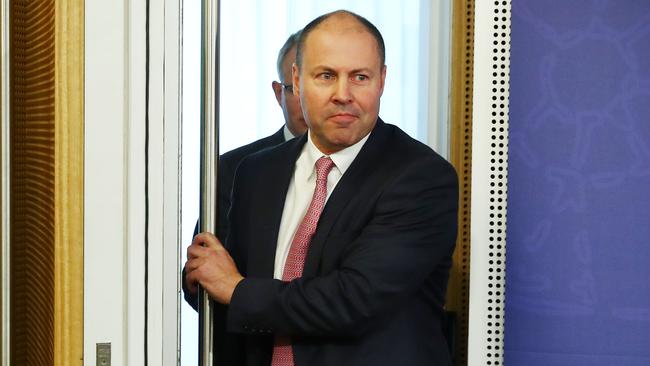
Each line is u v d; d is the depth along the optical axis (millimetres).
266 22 4094
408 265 2783
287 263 2896
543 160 2723
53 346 2521
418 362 2867
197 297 2836
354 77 2896
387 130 2957
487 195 2740
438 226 2855
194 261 2756
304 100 2945
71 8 2352
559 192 2727
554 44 2703
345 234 2830
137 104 2416
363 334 2826
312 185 2965
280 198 2982
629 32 2688
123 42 2391
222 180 3258
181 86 2469
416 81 4242
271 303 2717
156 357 2471
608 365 2740
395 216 2801
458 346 3605
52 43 2496
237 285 2730
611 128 2707
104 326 2422
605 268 2730
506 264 2752
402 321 2859
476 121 2727
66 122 2369
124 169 2410
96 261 2406
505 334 2760
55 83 2363
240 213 3055
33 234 2977
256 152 3135
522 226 2740
